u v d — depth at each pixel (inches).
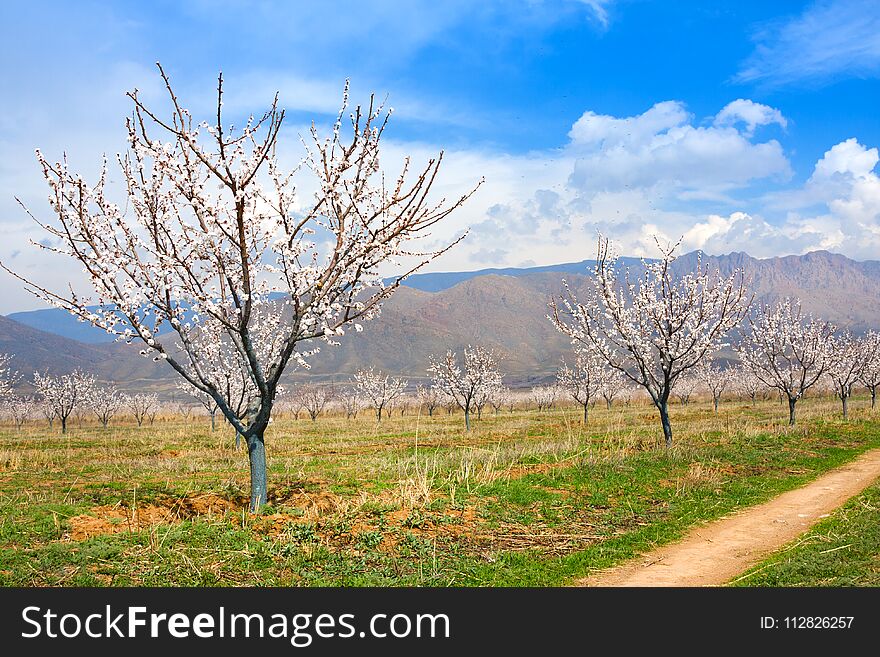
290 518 486.3
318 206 473.7
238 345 541.0
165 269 451.8
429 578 376.5
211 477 711.7
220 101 420.8
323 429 1578.5
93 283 450.3
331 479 680.4
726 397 3142.2
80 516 478.6
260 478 518.6
